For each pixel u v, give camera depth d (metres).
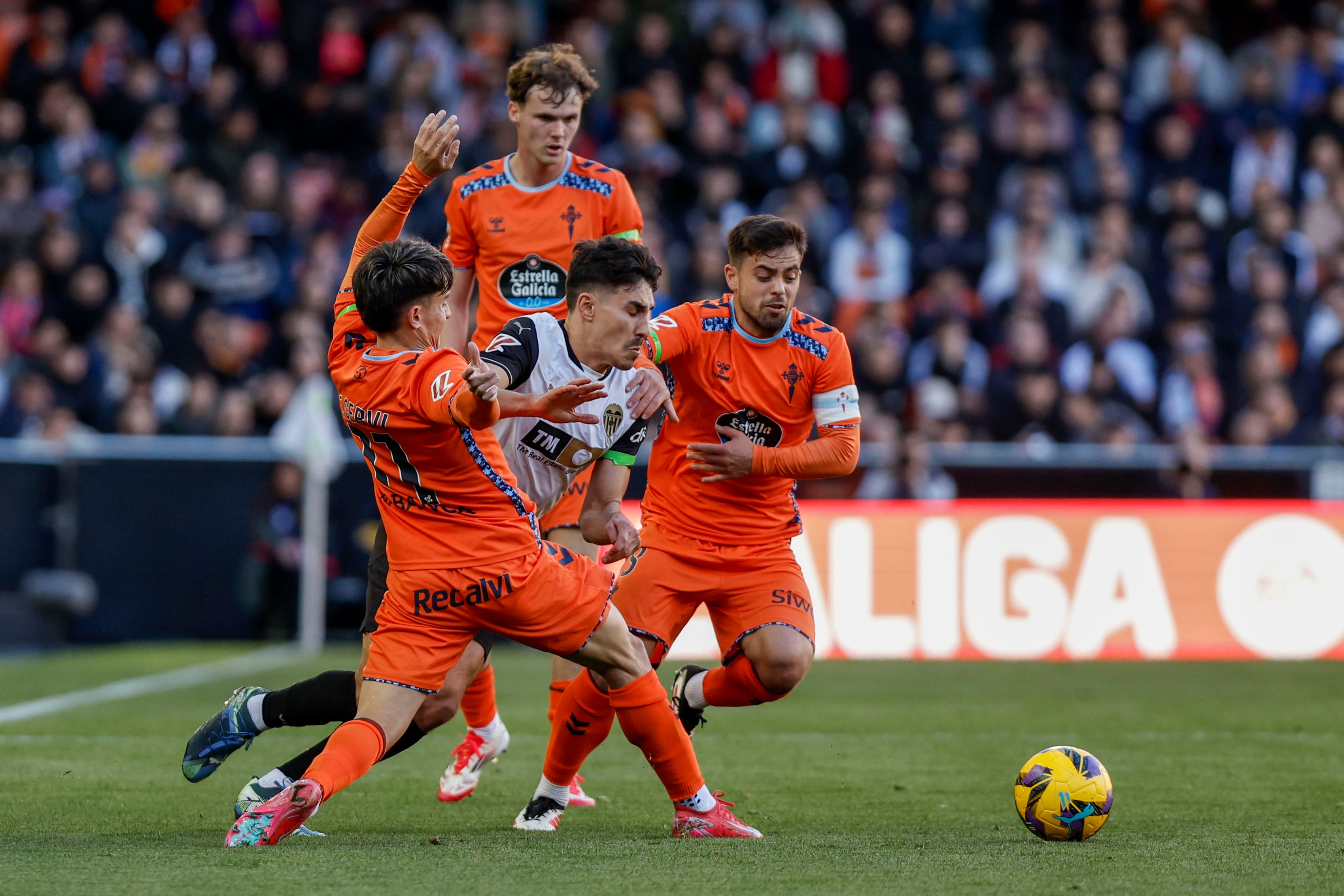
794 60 51.03
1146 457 33.97
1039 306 43.56
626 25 51.19
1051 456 34.00
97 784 17.77
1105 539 33.62
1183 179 49.47
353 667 31.56
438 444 13.39
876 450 35.12
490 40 50.06
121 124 49.44
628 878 11.69
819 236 45.94
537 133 17.83
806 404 16.50
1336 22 55.62
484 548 13.73
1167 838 14.12
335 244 44.41
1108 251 45.72
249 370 41.16
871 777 18.98
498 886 11.32
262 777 14.56
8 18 52.09
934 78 51.56
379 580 15.05
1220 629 33.53
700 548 16.48
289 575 35.00
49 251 44.44
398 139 46.91
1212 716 25.27
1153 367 44.69
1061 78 51.22
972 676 31.03
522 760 20.78
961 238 46.53
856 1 53.94
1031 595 33.56
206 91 51.03
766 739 22.61
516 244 18.34
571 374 14.80
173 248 44.72
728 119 49.12
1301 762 20.14
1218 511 33.69
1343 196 50.00
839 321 44.81
